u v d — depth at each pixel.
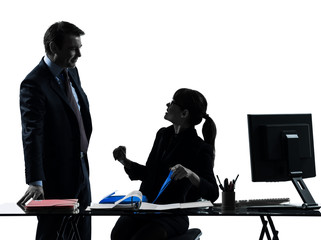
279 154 3.64
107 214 3.15
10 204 3.52
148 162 3.94
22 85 3.96
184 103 3.70
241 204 3.49
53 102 3.97
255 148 3.61
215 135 3.81
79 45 4.08
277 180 3.65
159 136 3.97
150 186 3.76
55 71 4.07
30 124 3.85
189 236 3.57
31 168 3.74
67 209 3.19
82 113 4.24
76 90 4.23
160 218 3.51
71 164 4.02
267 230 3.49
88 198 4.16
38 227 3.96
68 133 4.02
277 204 3.55
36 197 3.68
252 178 3.62
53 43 4.02
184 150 3.68
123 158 3.96
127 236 3.68
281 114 3.70
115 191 3.68
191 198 3.72
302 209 3.43
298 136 3.70
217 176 3.42
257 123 3.62
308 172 3.75
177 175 3.32
